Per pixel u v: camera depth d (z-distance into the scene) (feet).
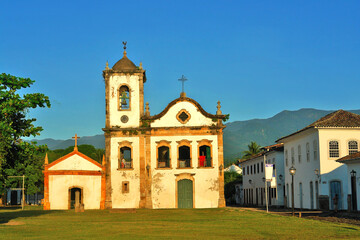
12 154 94.48
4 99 87.35
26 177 221.87
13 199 267.59
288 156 186.50
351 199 134.00
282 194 199.72
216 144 163.02
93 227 84.74
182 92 165.78
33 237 68.13
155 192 160.86
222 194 161.07
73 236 69.15
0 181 100.32
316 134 151.64
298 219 103.55
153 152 162.81
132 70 167.02
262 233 73.10
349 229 77.87
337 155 148.56
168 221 99.71
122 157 166.71
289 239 64.59
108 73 166.91
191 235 70.08
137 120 164.86
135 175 161.79
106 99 166.09
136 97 166.20
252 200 253.03
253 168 249.96
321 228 80.38
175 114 164.25
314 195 154.51
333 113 163.43
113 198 160.76
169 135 163.32
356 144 149.28
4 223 95.20
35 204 266.16
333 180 147.02
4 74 86.89
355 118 154.92
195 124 164.04
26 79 88.53
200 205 160.56
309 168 159.43
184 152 168.96
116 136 163.84
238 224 90.63
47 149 95.25
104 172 162.09
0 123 85.56
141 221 99.91
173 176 161.58
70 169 161.07
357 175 129.08
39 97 89.10
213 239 64.44
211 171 161.99
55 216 118.73
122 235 70.18
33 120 92.73
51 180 160.45
